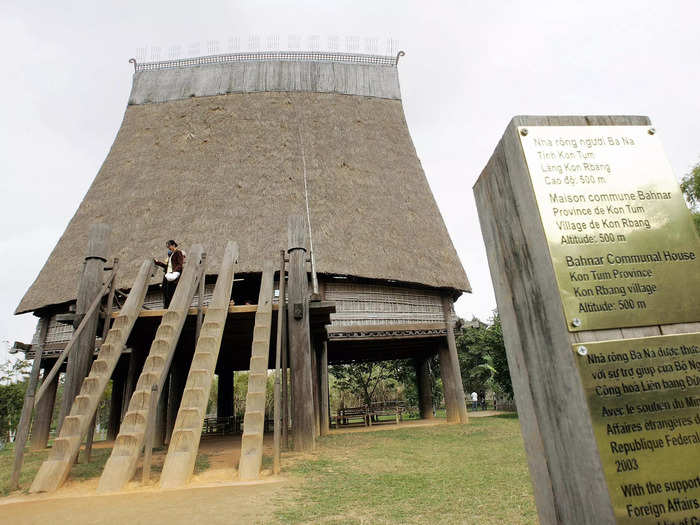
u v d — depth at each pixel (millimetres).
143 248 13914
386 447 8445
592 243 2289
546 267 2277
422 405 18859
